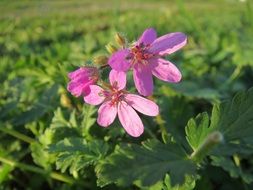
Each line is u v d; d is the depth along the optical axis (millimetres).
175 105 59
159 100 61
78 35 190
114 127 52
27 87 77
